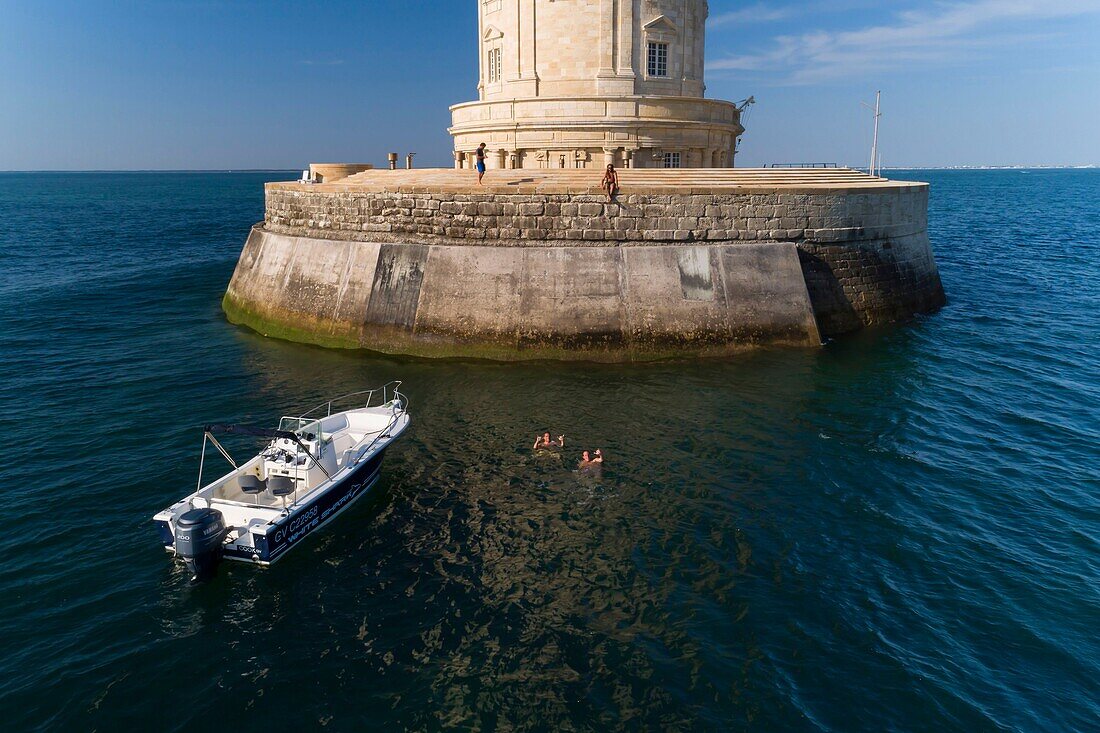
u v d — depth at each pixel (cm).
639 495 1686
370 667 1168
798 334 2789
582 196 2731
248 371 2623
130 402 2316
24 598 1330
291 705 1095
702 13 4125
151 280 4550
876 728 1041
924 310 3400
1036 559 1440
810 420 2119
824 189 2886
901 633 1230
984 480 1761
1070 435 2027
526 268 2731
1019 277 4488
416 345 2770
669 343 2702
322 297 2977
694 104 3894
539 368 2611
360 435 1845
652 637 1221
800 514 1600
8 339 3083
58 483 1756
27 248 6166
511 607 1303
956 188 19962
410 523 1584
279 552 1445
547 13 3812
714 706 1079
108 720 1065
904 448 1938
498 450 1933
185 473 1817
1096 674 1143
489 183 2959
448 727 1052
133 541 1520
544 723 1054
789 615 1271
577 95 3797
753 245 2806
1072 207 11344
